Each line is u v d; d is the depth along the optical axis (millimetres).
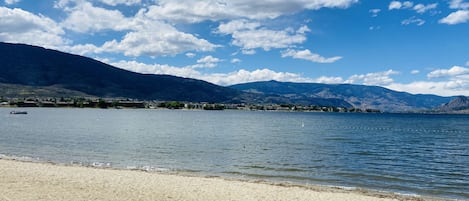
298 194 24109
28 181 24844
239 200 22094
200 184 26203
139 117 171750
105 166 35594
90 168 32625
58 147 51000
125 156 43250
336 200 22953
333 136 79438
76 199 20375
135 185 25000
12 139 61312
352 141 68562
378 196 25078
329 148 55250
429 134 94000
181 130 90375
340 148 55656
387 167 38625
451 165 40812
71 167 32656
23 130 81375
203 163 38812
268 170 35250
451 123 166875
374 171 36031
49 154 43875
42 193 21391
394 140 73812
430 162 43062
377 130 107688
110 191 22812
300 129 103625
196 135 75625
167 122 130625
